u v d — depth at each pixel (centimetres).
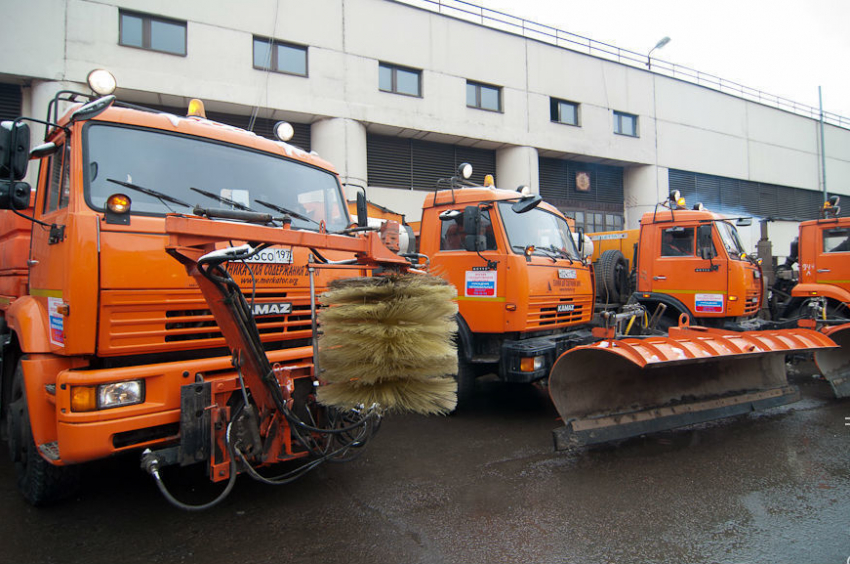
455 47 1507
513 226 591
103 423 278
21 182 312
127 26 1127
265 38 1250
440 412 304
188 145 357
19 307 349
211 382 305
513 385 762
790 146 2281
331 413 347
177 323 316
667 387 482
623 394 455
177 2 1156
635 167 1916
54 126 332
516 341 570
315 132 1339
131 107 360
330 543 305
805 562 278
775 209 2256
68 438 273
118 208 292
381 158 1480
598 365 439
